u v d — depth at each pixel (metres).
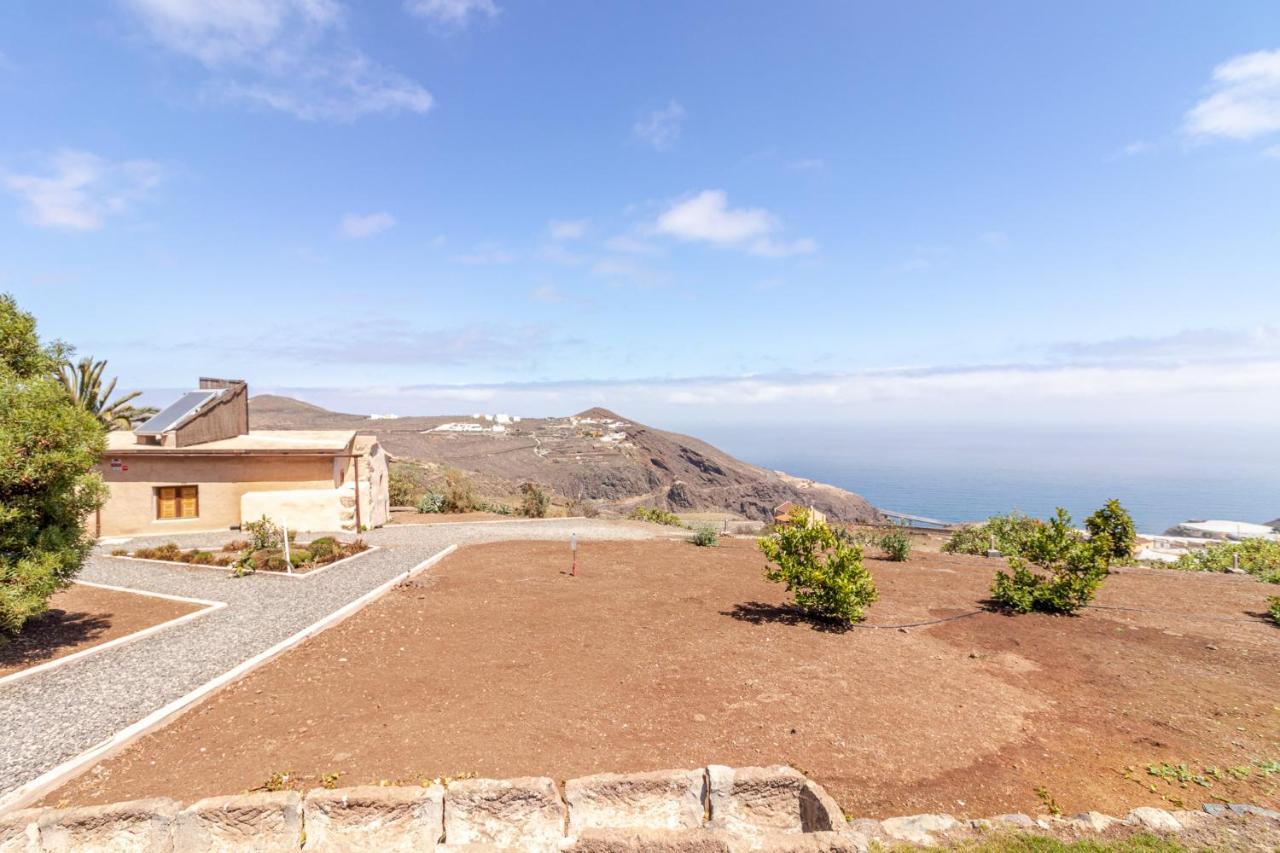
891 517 50.72
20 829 4.59
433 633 10.59
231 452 22.08
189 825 4.66
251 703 7.76
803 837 4.30
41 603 9.12
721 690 8.14
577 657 9.39
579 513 39.06
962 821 5.27
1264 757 6.48
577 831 4.91
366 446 25.86
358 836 4.72
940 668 9.12
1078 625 11.46
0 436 8.70
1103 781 6.00
